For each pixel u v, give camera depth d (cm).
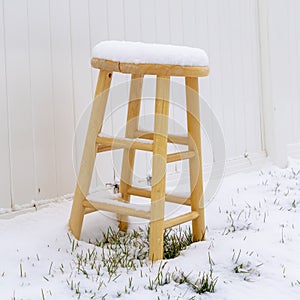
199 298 135
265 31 317
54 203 207
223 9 291
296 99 351
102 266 155
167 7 256
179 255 166
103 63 168
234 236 183
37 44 201
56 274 149
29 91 199
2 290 137
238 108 303
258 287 142
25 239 173
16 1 193
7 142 193
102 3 224
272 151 322
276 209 219
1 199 192
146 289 139
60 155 211
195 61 165
